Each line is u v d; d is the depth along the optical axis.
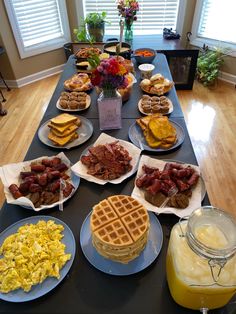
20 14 2.89
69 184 0.94
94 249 0.75
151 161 1.02
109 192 0.94
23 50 3.07
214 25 3.08
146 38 3.09
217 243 0.59
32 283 0.66
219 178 1.96
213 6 2.97
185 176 0.93
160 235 0.78
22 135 2.44
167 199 0.86
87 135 1.23
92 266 0.72
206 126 2.48
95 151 1.03
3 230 0.82
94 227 0.69
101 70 1.08
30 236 0.75
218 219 0.65
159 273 0.70
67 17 3.24
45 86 3.25
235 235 0.60
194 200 0.87
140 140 1.18
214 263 0.58
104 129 1.27
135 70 1.85
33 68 3.29
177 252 0.62
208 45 3.20
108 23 3.05
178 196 0.86
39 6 2.99
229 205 1.77
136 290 0.67
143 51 1.99
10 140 2.39
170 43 2.94
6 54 2.96
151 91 1.53
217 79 3.27
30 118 2.67
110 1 3.11
